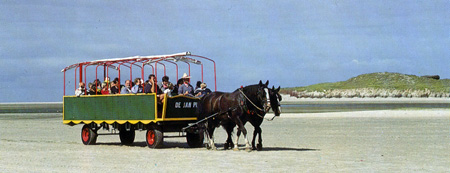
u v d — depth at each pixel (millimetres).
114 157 16891
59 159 16406
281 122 36250
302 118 41188
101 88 23484
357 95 148000
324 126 31609
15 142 23047
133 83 22938
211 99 19609
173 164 15031
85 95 22500
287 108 67938
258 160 15766
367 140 22359
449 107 63156
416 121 35156
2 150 19359
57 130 31250
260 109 17953
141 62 20734
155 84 20312
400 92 150125
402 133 25703
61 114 56500
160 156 17109
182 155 17359
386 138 23172
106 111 21578
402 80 168375
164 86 20734
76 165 14953
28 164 15227
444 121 34812
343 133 26250
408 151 18047
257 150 18688
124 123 20906
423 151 18031
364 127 30172
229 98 18812
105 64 21953
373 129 28547
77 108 22844
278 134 26312
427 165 14523
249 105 18141
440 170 13609
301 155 17000
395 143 20922
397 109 57844
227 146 19500
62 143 22734
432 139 22484
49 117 49062
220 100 19156
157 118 19594
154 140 19969
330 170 13641
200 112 19984
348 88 162875
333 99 139125
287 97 151250
